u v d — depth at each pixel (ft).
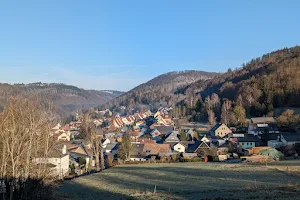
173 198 102.78
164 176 161.07
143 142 303.48
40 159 114.21
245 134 329.11
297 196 95.40
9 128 100.12
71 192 128.98
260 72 603.26
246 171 158.51
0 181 93.20
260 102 456.86
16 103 110.11
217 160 233.76
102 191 129.08
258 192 104.47
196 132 369.50
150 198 105.09
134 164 230.07
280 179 129.29
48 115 131.64
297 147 232.32
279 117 352.49
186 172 169.78
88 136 360.07
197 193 110.22
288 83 444.96
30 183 101.40
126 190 127.13
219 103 513.86
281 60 611.88
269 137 292.20
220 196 100.94
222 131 353.92
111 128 506.07
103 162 234.79
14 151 100.73
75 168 214.07
